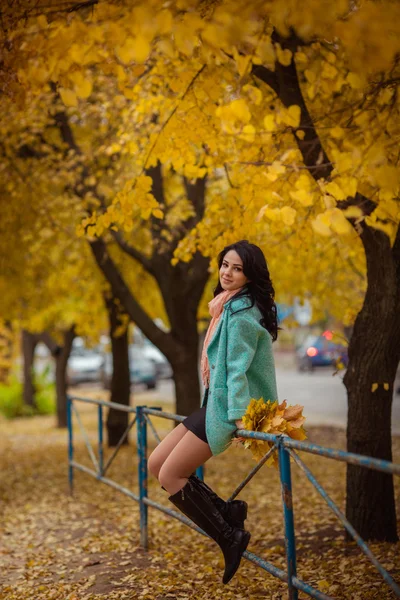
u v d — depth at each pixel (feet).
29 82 12.35
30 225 31.86
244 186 14.80
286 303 34.55
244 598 13.53
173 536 19.56
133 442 42.60
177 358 29.81
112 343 39.99
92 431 52.70
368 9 8.91
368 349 16.57
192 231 18.20
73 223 32.01
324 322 102.22
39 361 118.52
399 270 16.19
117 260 37.14
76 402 78.43
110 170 27.86
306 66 15.81
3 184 30.09
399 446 35.68
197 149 19.54
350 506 17.26
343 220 10.67
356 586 13.47
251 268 11.43
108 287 37.63
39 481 31.65
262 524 21.01
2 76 12.14
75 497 27.20
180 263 29.71
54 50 10.84
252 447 10.92
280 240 18.58
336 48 14.39
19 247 34.60
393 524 17.06
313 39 14.06
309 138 15.37
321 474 30.14
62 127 30.63
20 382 76.18
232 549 11.71
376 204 14.90
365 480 16.94
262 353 11.32
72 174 27.32
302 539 18.57
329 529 19.31
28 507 25.62
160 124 18.29
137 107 17.78
